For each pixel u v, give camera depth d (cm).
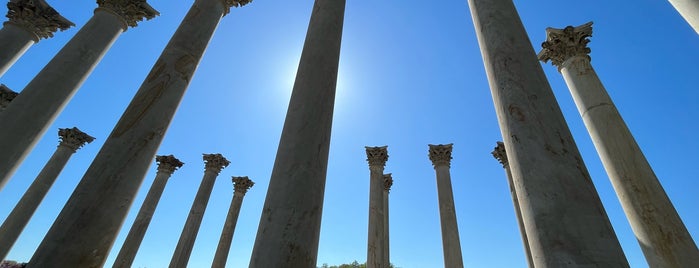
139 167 932
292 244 720
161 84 1080
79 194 839
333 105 1046
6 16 1731
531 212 612
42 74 1315
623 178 1233
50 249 753
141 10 1558
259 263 704
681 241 1062
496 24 936
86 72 1391
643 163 1242
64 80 1317
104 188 853
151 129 992
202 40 1265
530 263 2595
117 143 930
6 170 1145
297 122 930
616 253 532
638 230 1153
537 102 745
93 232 800
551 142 673
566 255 531
